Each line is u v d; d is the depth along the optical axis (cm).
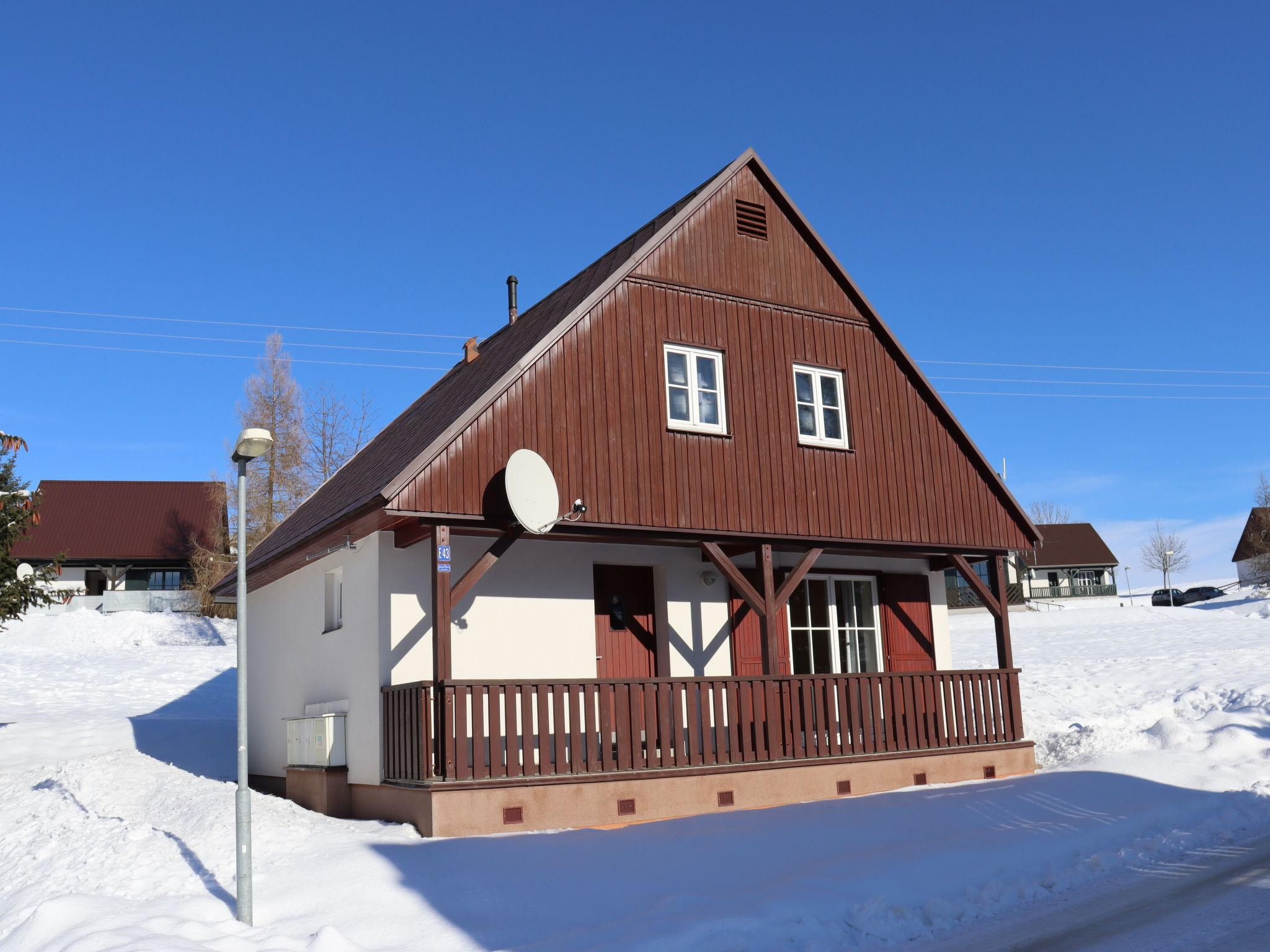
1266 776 1296
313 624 1506
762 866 912
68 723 2294
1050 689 2230
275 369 4803
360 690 1296
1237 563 6944
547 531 1194
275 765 1644
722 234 1504
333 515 1322
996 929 761
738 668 1530
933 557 1714
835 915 784
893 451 1577
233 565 4478
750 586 1383
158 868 932
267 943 730
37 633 4069
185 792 1254
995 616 1627
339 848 977
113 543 5519
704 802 1228
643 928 727
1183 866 919
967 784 1366
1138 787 1230
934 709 1470
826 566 1658
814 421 1523
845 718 1399
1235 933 696
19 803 1388
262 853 971
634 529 1309
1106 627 3859
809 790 1318
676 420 1398
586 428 1301
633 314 1385
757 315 1505
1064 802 1166
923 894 846
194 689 2912
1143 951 670
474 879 870
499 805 1094
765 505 1428
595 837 1028
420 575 1293
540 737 1145
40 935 772
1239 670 2222
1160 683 2192
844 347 1580
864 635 1694
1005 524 1656
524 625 1356
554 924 766
